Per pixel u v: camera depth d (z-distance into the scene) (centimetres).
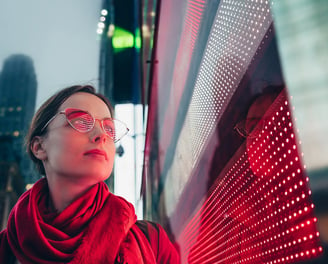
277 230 62
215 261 101
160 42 279
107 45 1394
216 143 105
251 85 75
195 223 129
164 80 254
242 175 82
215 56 111
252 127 74
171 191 197
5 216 1542
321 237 37
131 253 110
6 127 3091
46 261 105
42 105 134
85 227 114
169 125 223
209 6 122
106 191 127
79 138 117
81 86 138
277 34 44
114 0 1254
